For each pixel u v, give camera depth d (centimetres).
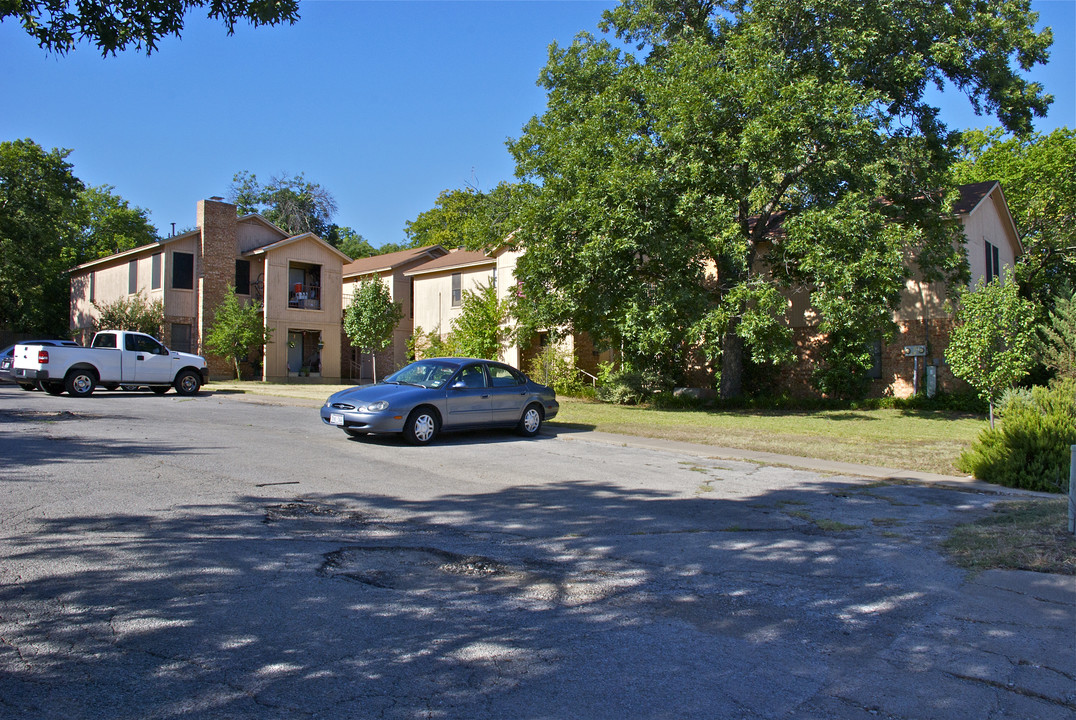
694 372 2730
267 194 6219
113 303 3306
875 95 1867
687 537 689
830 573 586
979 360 1523
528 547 639
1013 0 2033
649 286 2073
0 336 3928
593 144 2020
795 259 2058
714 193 1991
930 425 1802
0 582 492
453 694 363
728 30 2222
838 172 1906
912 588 551
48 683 358
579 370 2730
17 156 3494
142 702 343
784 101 1839
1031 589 545
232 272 3275
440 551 616
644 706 358
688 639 446
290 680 371
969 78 2097
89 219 5203
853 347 2328
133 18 769
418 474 966
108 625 430
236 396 2222
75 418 1399
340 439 1248
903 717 356
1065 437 993
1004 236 2777
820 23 1989
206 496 771
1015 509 822
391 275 3784
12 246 3472
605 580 555
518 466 1067
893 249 1805
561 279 2122
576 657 413
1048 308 2752
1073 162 3088
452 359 1357
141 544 590
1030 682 396
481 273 3281
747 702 366
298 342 3494
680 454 1264
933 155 2147
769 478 1038
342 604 481
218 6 783
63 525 634
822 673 404
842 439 1480
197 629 430
